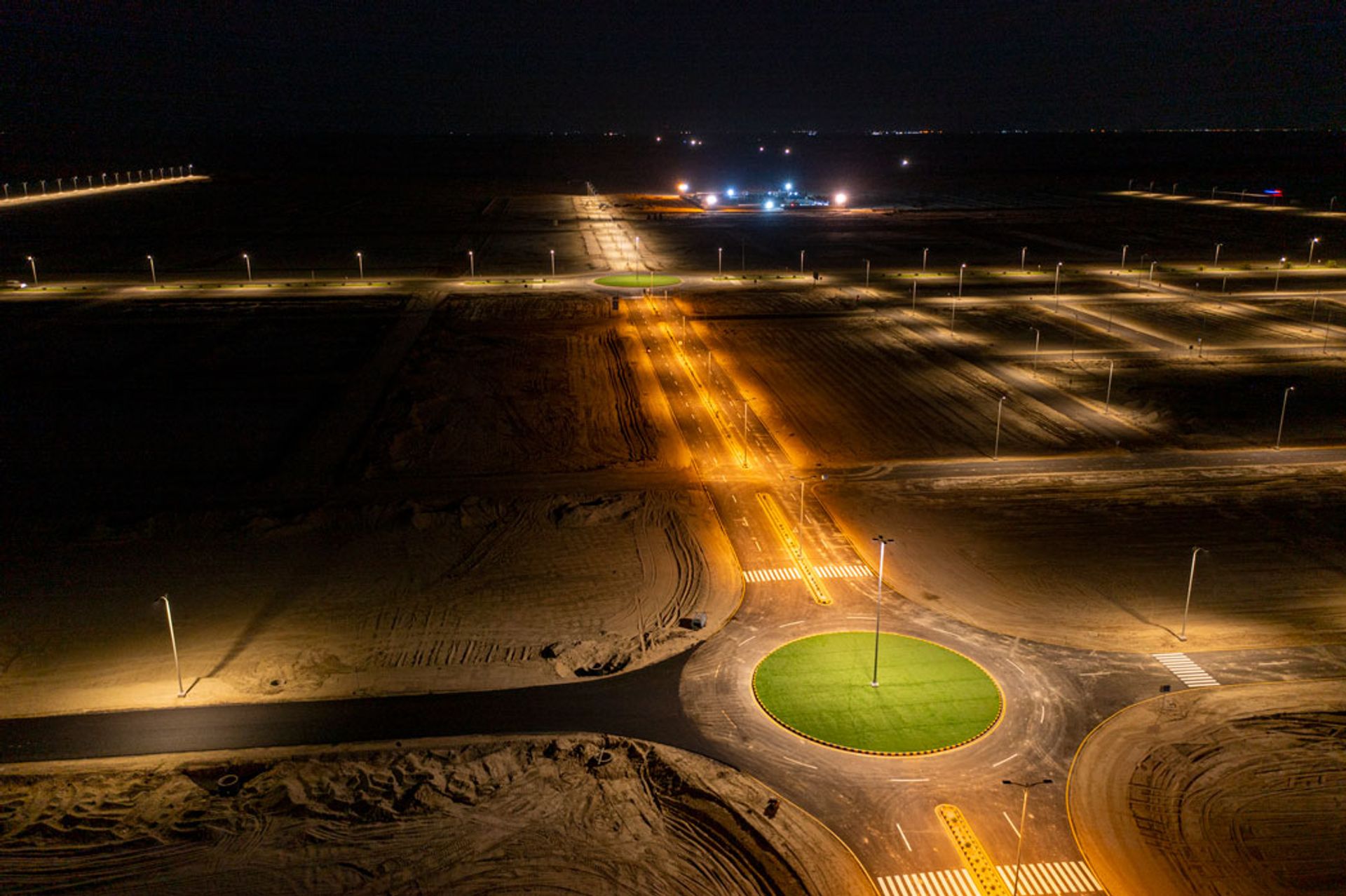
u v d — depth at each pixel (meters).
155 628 41.06
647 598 43.78
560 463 61.22
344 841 28.56
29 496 55.53
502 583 45.28
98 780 31.47
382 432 66.00
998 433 62.41
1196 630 40.25
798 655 38.75
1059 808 29.75
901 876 27.08
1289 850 27.84
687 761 32.12
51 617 42.00
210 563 47.22
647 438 65.81
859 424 68.50
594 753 32.62
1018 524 51.38
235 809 30.02
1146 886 26.61
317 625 41.38
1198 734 33.31
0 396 73.56
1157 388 76.12
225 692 36.38
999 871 27.22
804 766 31.83
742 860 27.70
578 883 26.81
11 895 26.44
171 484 57.38
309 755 32.69
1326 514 52.00
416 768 31.95
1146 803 29.84
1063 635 40.06
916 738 33.28
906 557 47.47
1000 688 36.28
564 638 40.22
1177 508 53.16
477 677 37.38
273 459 61.44
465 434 65.56
